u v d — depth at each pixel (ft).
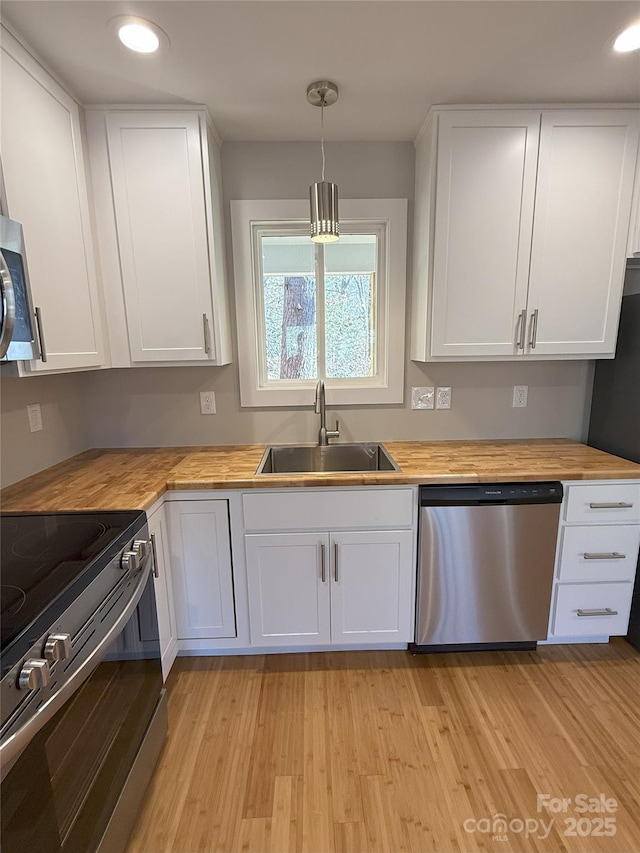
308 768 4.53
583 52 4.63
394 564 5.81
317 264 7.10
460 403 7.34
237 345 7.03
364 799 4.22
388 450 6.77
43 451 5.95
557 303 6.09
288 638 6.00
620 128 5.75
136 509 4.52
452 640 6.05
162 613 5.40
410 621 6.02
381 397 7.25
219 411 7.23
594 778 4.40
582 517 5.75
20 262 3.99
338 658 6.15
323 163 6.24
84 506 4.60
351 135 6.47
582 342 6.21
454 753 4.67
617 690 5.54
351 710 5.25
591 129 5.73
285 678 5.78
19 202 4.19
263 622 5.94
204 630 5.94
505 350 6.19
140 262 5.83
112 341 5.99
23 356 4.07
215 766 4.57
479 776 4.42
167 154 5.62
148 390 7.11
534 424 7.41
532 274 6.01
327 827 3.98
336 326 7.34
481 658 6.13
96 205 5.67
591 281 6.07
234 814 4.10
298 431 7.36
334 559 5.76
